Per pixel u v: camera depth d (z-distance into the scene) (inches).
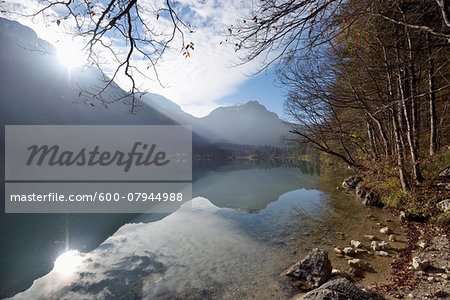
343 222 333.4
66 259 265.0
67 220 455.8
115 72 133.5
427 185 298.8
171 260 247.3
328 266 188.2
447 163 334.3
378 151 502.9
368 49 313.3
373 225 306.5
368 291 156.7
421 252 208.7
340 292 139.3
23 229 396.5
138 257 260.7
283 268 211.9
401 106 336.2
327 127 447.5
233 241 293.1
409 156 336.2
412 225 284.2
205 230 346.6
